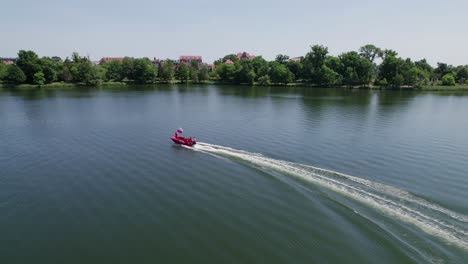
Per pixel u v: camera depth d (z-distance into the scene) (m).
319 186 28.42
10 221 24.23
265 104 89.25
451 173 32.19
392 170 33.03
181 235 22.30
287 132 51.00
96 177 32.09
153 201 27.03
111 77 177.50
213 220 24.03
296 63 182.50
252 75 178.12
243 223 23.56
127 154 39.28
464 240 19.84
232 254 20.23
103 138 47.41
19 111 73.44
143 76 179.75
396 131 52.34
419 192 27.31
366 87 154.12
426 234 20.61
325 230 22.22
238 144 43.38
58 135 49.31
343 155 38.19
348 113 72.25
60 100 96.25
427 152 39.69
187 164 35.47
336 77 165.75
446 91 145.12
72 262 19.72
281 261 19.48
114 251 20.69
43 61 149.50
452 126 57.19
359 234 21.25
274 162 35.19
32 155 39.06
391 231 21.06
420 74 168.75
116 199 27.45
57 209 25.91
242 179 31.06
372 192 27.02
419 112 75.31
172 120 62.41
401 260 18.62
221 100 99.75
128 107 81.50
